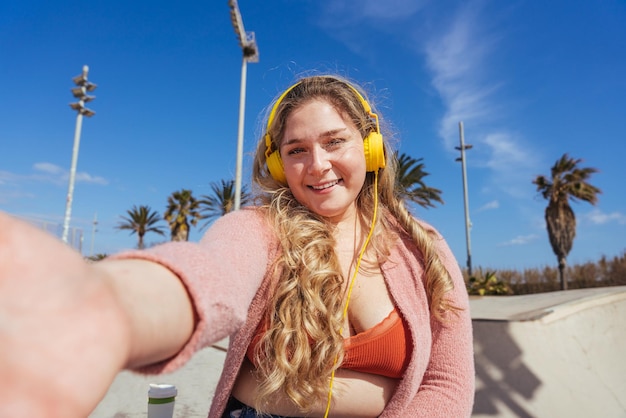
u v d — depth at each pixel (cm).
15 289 36
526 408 378
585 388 420
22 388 34
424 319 128
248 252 105
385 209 153
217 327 67
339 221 143
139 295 52
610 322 529
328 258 125
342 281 125
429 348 128
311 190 131
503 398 384
